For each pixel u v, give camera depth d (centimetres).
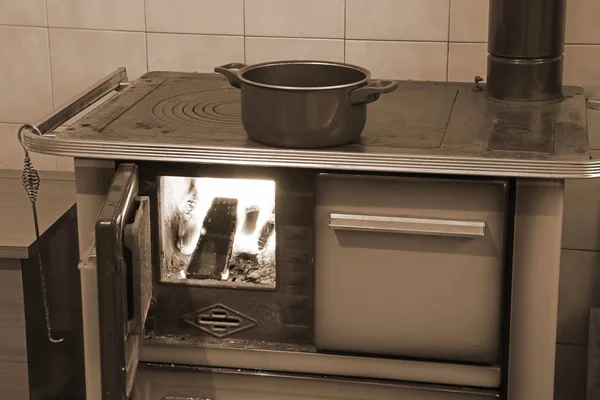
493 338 188
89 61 265
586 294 258
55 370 244
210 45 259
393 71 254
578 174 173
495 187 180
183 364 200
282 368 197
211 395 201
